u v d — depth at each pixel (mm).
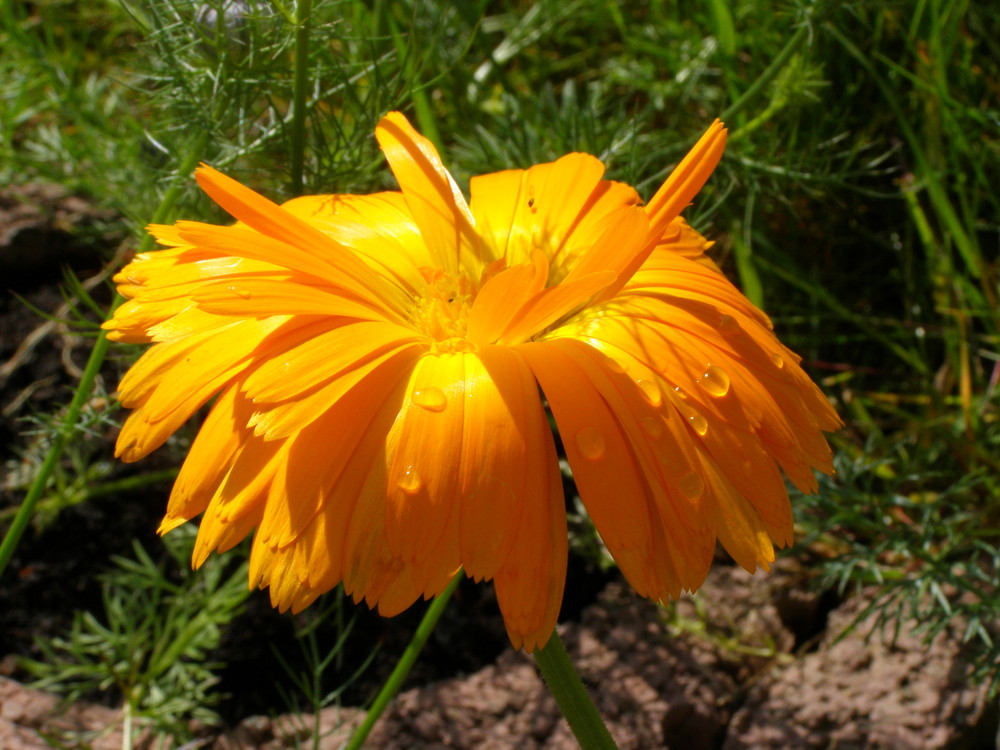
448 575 139
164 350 155
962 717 199
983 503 231
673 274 168
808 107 256
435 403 144
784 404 156
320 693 210
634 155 231
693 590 142
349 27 244
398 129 185
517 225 186
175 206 225
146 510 229
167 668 214
